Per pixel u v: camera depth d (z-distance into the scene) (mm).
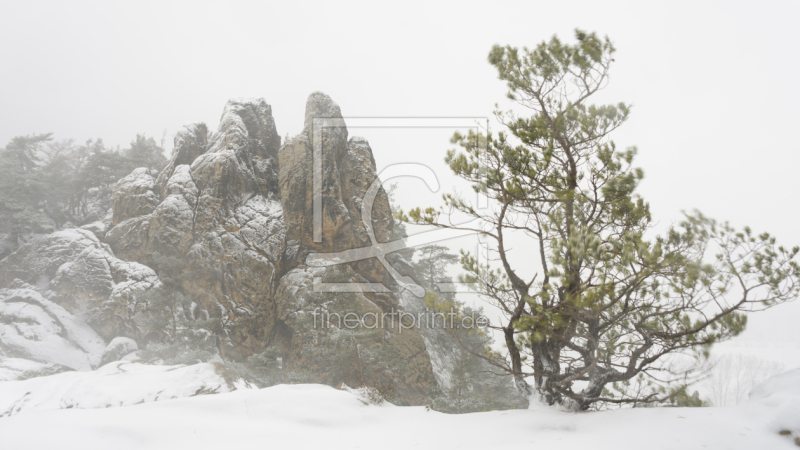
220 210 45344
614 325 9078
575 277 7578
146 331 37094
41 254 45406
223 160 47062
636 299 8375
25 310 38562
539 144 9125
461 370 28281
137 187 49250
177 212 43594
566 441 6641
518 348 9281
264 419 9859
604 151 8609
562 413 8203
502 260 8953
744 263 7336
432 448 7492
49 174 60125
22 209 54469
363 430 9297
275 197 50500
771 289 7082
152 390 11617
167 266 40219
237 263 42312
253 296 41312
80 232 47875
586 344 8438
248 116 55125
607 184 8102
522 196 8859
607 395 9562
